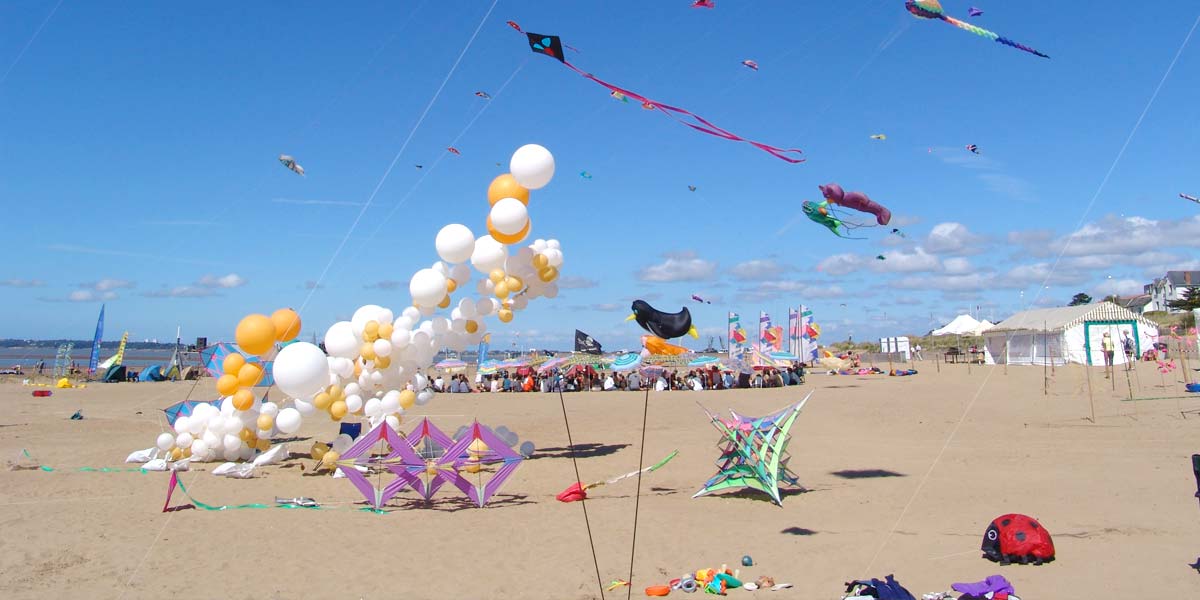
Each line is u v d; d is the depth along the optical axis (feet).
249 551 29.35
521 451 49.57
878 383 120.37
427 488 38.65
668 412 84.43
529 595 24.02
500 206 44.52
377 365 47.44
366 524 34.04
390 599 23.71
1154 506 33.99
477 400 107.45
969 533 30.32
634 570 26.58
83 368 184.03
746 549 28.96
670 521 33.99
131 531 32.37
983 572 25.05
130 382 150.71
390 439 38.32
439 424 74.90
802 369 144.97
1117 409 70.85
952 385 107.76
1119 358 135.23
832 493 39.24
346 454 38.19
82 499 39.06
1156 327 136.56
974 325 204.95
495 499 39.83
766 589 24.07
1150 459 46.21
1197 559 25.73
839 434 62.59
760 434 39.06
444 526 33.63
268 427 49.21
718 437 63.21
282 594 24.23
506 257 48.93
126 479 45.11
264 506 37.78
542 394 120.78
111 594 24.20
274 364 45.27
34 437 64.54
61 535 31.50
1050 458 47.67
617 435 65.77
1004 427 63.41
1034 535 25.89
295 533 32.30
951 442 56.34
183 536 31.65
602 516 35.32
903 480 42.04
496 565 27.35
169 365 161.27
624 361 60.18
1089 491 37.55
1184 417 62.95
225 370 49.57
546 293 50.93
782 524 32.94
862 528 31.78
